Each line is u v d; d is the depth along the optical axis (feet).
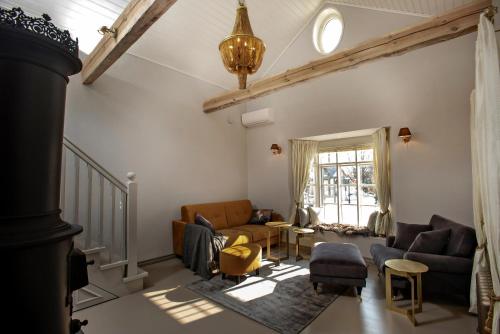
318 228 16.47
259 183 19.75
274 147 18.21
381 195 14.08
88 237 9.64
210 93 17.98
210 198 17.76
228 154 19.15
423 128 12.76
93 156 12.48
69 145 9.31
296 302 9.68
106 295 9.93
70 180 11.53
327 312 8.99
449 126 12.10
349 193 16.92
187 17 13.35
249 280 11.75
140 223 14.15
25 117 2.74
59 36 3.07
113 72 13.34
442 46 12.32
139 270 11.23
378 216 14.35
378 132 14.34
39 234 2.75
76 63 3.34
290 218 17.76
